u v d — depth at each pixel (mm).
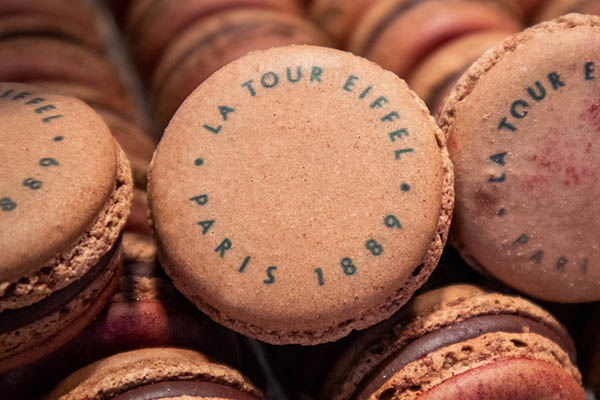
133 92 237
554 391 130
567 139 134
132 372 125
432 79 176
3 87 134
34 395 132
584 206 135
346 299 124
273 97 131
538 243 136
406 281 128
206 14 205
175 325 135
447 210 131
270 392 153
